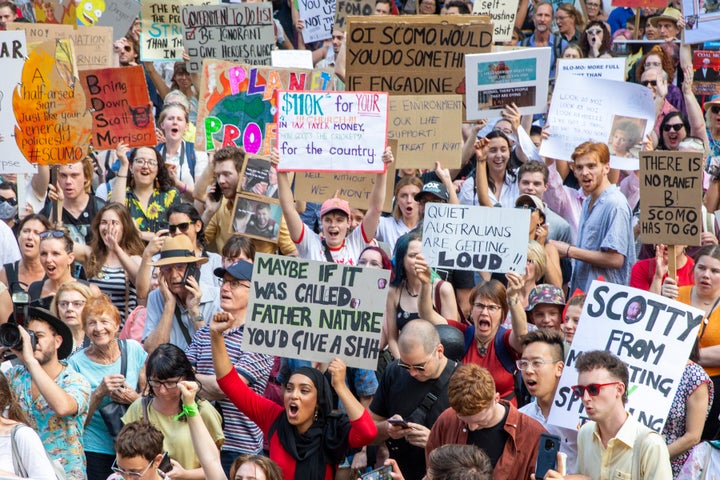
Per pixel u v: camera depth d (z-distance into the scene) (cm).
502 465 776
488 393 768
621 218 1203
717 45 1520
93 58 1454
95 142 1316
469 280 1138
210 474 816
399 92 1267
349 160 1079
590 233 1220
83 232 1320
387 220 1290
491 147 1347
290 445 825
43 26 1448
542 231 1154
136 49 1727
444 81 1268
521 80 1265
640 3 1666
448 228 1008
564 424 838
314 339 848
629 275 1212
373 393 980
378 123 1077
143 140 1317
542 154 1349
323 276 851
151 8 1581
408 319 1041
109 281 1165
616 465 733
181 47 1588
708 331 970
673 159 1009
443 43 1259
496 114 1278
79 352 956
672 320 850
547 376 844
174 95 1496
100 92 1310
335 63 1602
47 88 1277
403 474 872
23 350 843
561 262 1242
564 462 689
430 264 1008
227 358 863
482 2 1602
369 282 847
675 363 844
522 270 996
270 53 1476
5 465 742
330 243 1113
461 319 1138
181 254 1033
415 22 1254
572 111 1346
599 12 1833
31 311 872
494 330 952
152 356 873
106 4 1680
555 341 852
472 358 957
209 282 1140
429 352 848
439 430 805
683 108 1616
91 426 930
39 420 867
